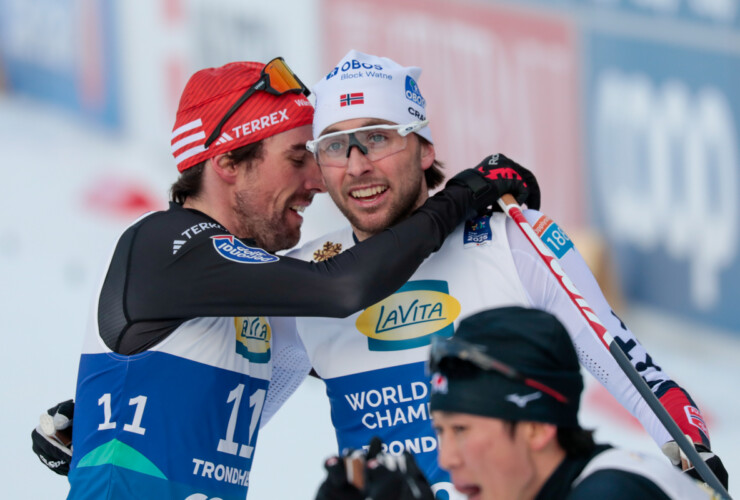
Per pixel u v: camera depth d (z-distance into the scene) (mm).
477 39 26828
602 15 26156
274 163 9094
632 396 8570
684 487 5473
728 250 25281
